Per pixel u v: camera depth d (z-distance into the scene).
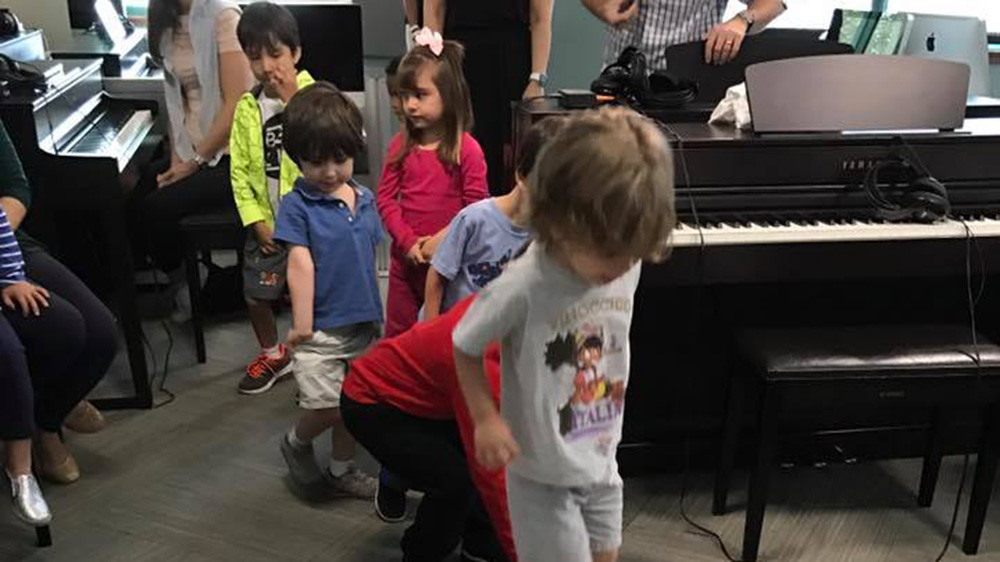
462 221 1.70
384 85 3.57
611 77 2.15
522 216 1.36
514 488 1.32
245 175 2.50
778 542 2.00
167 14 2.96
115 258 2.43
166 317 3.23
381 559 1.91
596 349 1.23
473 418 1.25
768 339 1.87
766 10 2.30
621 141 1.08
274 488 2.18
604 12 2.53
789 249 1.85
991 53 3.50
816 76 1.95
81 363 2.12
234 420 2.51
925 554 1.96
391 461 1.59
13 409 1.87
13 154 2.16
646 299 2.08
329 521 2.05
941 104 2.00
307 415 2.03
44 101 2.46
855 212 1.93
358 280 1.98
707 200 1.89
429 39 1.94
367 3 3.68
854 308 2.18
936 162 1.94
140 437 2.42
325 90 1.93
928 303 2.21
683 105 2.14
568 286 1.16
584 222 1.07
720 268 1.84
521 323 1.18
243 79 2.80
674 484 2.22
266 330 2.70
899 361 1.78
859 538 2.02
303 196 1.95
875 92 1.97
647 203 1.07
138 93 3.45
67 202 2.39
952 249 1.89
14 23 3.05
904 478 2.27
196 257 2.77
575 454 1.26
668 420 2.21
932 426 2.08
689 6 2.54
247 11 2.41
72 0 3.77
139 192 3.18
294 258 1.94
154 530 2.01
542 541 1.30
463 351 1.21
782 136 1.92
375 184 3.69
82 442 2.38
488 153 2.93
